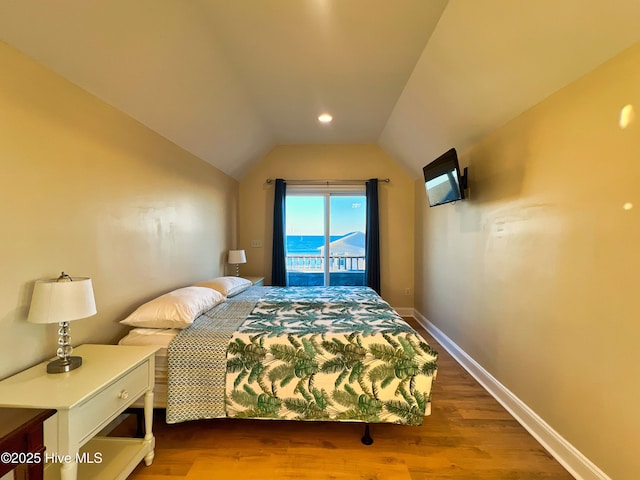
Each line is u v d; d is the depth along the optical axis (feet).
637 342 4.33
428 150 11.65
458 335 10.35
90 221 5.82
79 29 4.76
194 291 7.95
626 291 4.48
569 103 5.52
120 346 5.58
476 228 9.04
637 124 4.33
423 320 14.15
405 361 6.07
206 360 5.99
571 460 5.40
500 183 7.76
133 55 5.76
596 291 4.97
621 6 4.11
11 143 4.39
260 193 15.44
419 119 10.21
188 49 6.56
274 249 15.10
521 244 6.91
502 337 7.67
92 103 5.82
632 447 4.38
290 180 15.43
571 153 5.48
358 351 6.10
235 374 5.98
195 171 10.34
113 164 6.42
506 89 6.64
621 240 4.56
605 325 4.81
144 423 5.95
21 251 4.55
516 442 6.17
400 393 5.99
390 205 15.51
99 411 4.22
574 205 5.42
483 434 6.41
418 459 5.68
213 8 5.89
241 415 5.96
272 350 6.07
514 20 5.24
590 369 5.08
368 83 8.96
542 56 5.45
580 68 5.16
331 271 16.08
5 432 2.90
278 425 6.66
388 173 15.46
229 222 13.80
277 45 7.13
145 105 6.98
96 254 5.98
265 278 15.51
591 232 5.07
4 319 4.33
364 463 5.57
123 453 5.15
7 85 4.33
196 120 8.84
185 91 7.55
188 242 9.87
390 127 12.37
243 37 6.81
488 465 5.54
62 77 5.17
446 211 11.37
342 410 5.96
